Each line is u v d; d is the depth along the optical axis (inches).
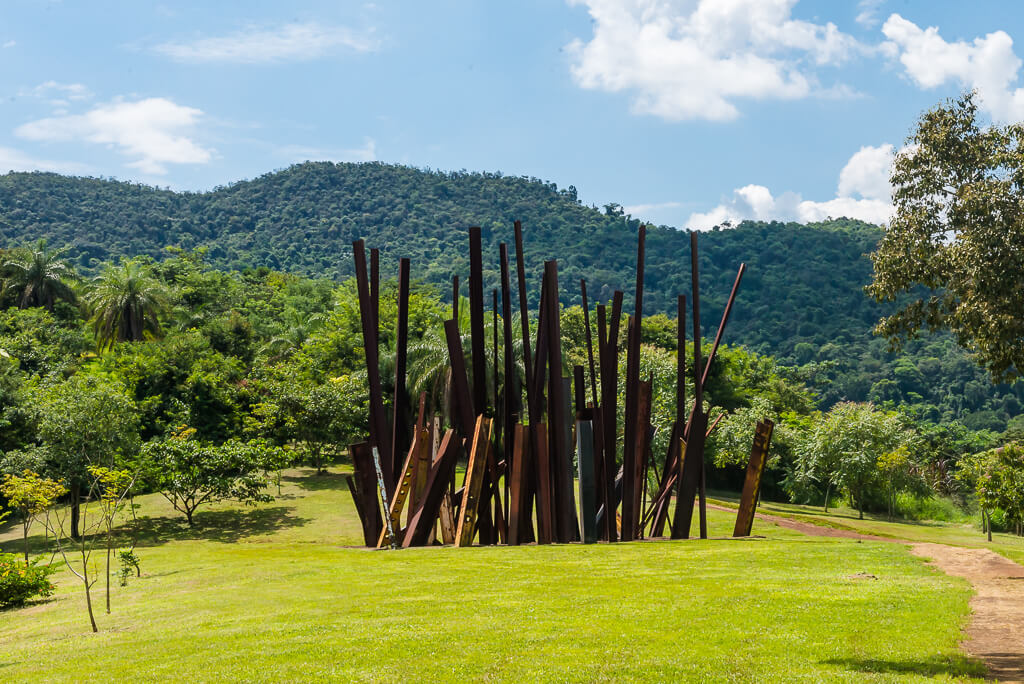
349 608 500.4
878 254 880.9
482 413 883.4
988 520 1358.3
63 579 865.5
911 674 306.7
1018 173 739.4
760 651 348.8
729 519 1348.4
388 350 2239.2
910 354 5123.0
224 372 2064.5
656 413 1759.4
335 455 2001.7
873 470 1867.6
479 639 389.7
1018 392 4515.3
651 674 315.3
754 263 7239.2
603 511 881.5
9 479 859.4
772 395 2982.3
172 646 414.3
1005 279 709.3
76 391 1393.9
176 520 1444.4
